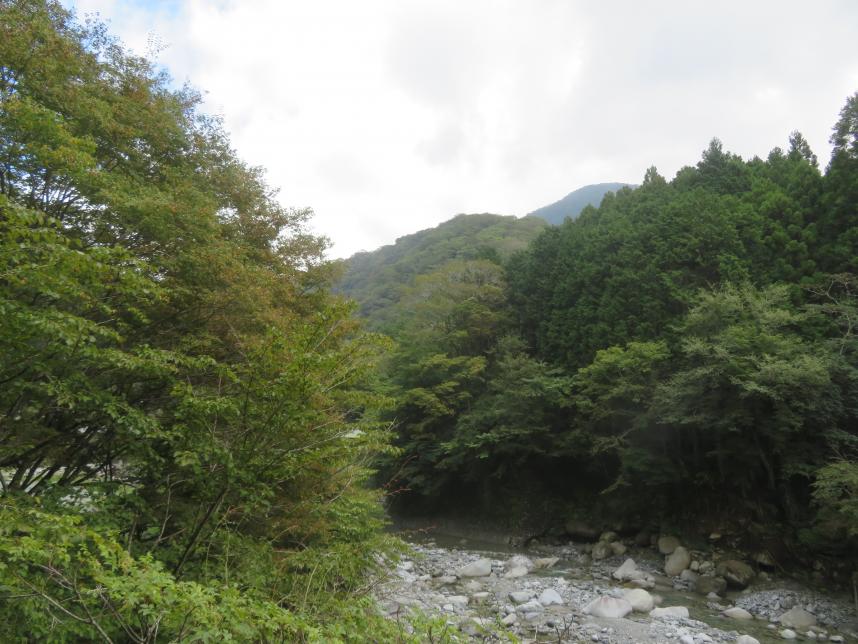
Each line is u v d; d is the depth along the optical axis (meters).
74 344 5.04
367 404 7.23
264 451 5.52
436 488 27.56
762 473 18.27
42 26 7.11
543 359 26.95
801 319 17.39
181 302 7.84
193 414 5.62
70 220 7.76
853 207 20.44
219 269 7.85
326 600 5.25
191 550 5.32
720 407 17.00
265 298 8.41
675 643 10.66
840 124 21.59
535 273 30.89
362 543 6.97
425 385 28.92
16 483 6.41
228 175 10.67
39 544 3.45
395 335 33.75
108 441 6.82
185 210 7.62
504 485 26.86
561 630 11.19
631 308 23.05
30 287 4.81
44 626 4.08
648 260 23.89
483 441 24.31
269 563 5.88
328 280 11.98
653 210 27.98
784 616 12.81
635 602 13.41
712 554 17.94
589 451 21.97
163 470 6.43
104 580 3.31
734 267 21.06
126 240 7.86
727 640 11.21
